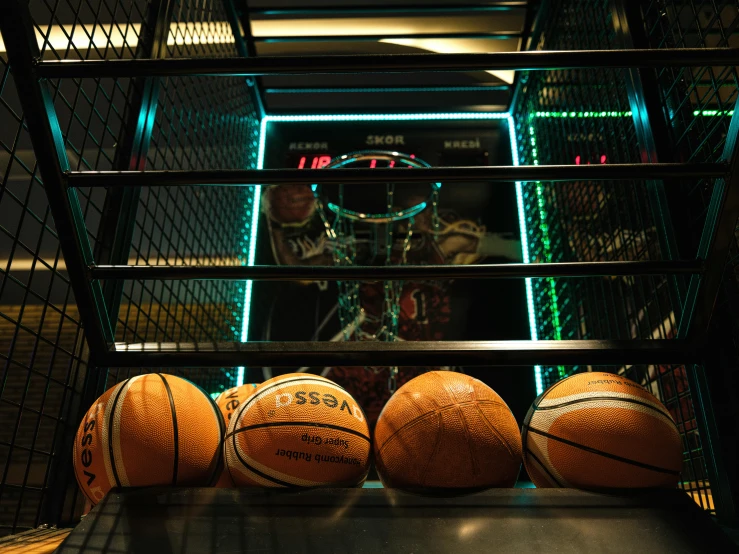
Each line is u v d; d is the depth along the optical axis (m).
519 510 1.07
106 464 1.14
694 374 1.43
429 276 1.28
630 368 2.00
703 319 1.30
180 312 4.08
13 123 3.18
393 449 1.19
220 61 1.13
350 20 3.53
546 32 2.98
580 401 1.21
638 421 1.17
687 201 1.54
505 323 3.45
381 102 4.11
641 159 1.71
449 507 1.08
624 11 1.77
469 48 3.74
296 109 3.99
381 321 3.48
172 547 0.99
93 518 1.04
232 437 1.20
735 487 1.29
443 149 3.88
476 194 3.79
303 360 1.36
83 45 3.00
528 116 3.46
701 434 1.40
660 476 1.15
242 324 3.39
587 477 1.15
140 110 1.77
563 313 2.82
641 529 1.03
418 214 3.73
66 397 1.51
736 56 1.07
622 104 1.92
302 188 3.80
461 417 1.18
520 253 3.61
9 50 1.10
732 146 1.13
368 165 3.81
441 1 3.41
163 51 1.89
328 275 1.28
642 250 1.81
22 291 4.74
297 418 1.17
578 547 0.99
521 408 3.21
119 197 1.64
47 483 1.36
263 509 1.06
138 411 1.18
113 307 1.54
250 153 3.64
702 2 1.48
